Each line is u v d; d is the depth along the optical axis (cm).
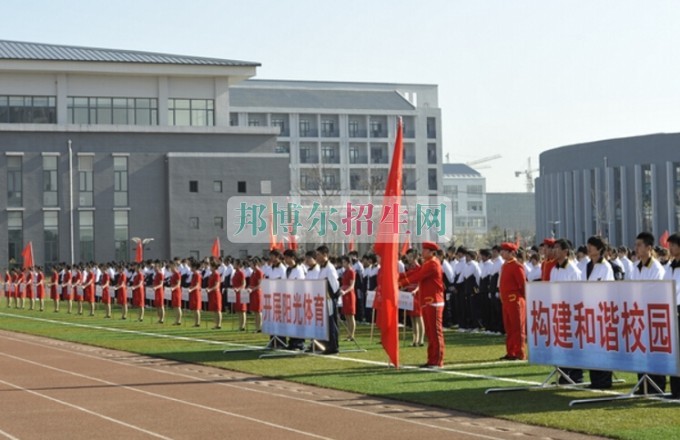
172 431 1202
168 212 6981
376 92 10231
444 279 2825
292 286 2214
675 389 1372
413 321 2327
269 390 1580
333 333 2144
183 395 1528
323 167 9206
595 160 8856
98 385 1666
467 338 2498
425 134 9925
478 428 1198
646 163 8362
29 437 1173
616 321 1392
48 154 6806
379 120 9819
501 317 2622
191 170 6994
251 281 2920
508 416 1269
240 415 1320
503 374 1711
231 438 1152
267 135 7325
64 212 6831
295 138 9531
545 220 9844
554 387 1523
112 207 6931
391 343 1830
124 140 6988
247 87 9794
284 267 2484
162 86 7138
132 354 2252
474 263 2772
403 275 1875
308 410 1357
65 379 1759
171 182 6950
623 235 8569
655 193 8288
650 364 1344
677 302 1378
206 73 7156
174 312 4106
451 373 1741
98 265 4547
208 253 6988
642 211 8369
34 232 6769
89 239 6894
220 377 1767
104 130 6925
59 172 6831
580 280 1471
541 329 1521
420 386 1571
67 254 6819
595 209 8744
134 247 6956
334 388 1582
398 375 1728
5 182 6725
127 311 4259
